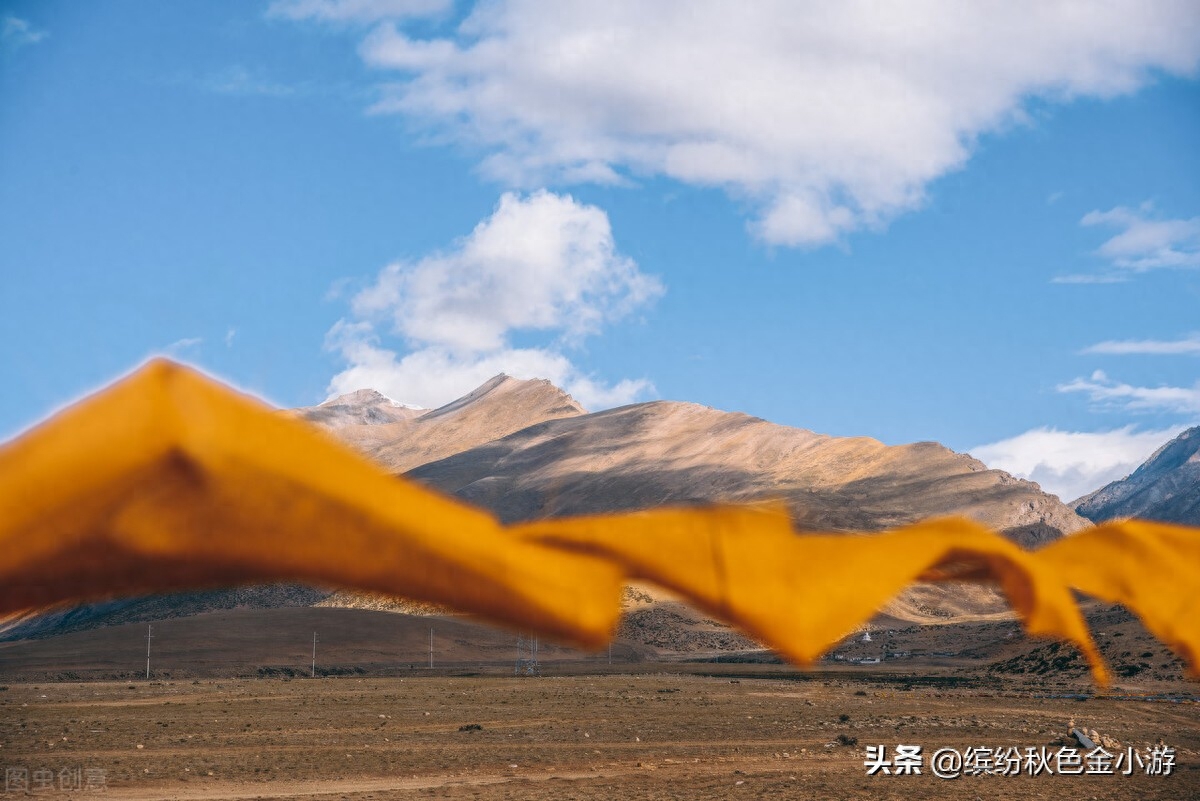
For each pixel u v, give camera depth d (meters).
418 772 35.09
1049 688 79.50
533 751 40.34
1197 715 56.22
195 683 87.12
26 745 40.97
